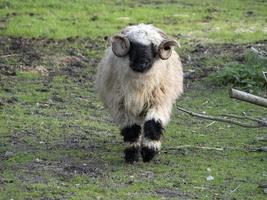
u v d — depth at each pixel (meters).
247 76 30.41
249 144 22.72
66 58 33.28
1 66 31.55
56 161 20.36
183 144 22.61
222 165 20.45
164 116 20.47
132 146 20.42
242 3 47.84
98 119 25.59
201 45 36.03
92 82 30.44
